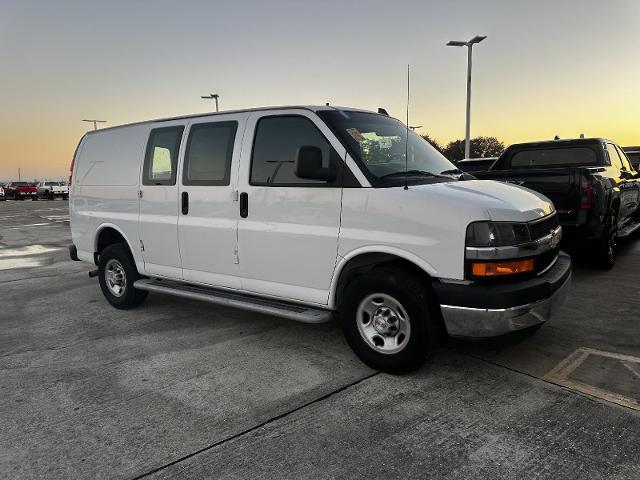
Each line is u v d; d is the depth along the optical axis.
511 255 3.39
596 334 4.59
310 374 3.92
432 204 3.52
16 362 4.36
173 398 3.58
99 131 6.16
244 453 2.87
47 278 8.14
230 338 4.82
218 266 4.79
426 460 2.75
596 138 7.93
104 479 2.67
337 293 4.08
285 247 4.24
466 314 3.39
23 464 2.82
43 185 54.97
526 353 4.18
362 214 3.80
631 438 2.89
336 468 2.71
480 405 3.33
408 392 3.55
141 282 5.57
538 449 2.81
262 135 4.43
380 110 5.14
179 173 5.04
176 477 2.67
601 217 6.54
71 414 3.38
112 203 5.83
